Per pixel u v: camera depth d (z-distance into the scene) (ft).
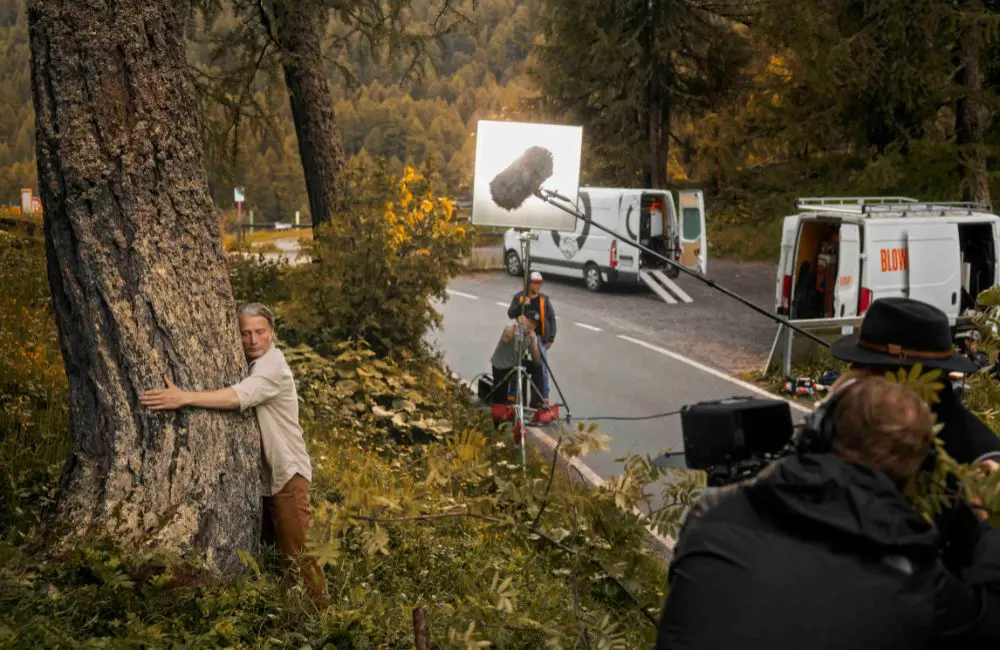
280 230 171.63
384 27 38.65
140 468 14.26
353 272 35.53
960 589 5.72
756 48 105.81
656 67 106.73
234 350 15.01
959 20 71.15
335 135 41.91
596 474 32.73
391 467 27.53
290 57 38.17
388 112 495.41
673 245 76.54
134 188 14.14
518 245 84.89
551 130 29.66
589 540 12.02
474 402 40.60
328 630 13.94
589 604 16.35
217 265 15.02
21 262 42.16
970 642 5.63
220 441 14.61
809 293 53.26
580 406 43.19
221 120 37.40
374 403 32.73
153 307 14.19
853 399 6.28
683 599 5.68
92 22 14.01
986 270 51.67
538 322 39.09
